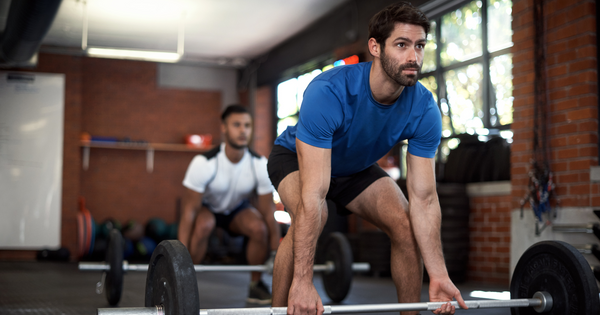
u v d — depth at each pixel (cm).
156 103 820
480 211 462
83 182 782
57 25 646
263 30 675
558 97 342
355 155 188
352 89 166
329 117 162
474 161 468
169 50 763
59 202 712
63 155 721
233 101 854
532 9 361
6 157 701
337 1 581
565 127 336
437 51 516
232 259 695
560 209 336
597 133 326
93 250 684
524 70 365
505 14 448
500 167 447
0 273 514
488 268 452
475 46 477
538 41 354
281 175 195
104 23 645
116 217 795
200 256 327
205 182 310
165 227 736
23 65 621
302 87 716
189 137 805
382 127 176
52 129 717
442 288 173
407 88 173
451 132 504
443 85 511
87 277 479
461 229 461
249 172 319
